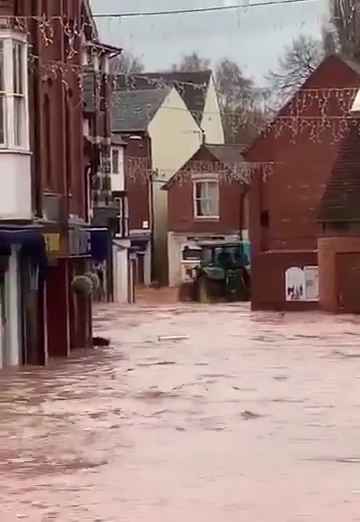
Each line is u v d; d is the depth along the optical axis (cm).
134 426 2538
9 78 3778
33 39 4062
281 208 8088
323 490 1839
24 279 4025
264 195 8125
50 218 4269
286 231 8075
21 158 3822
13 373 3706
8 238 3734
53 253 4191
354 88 7925
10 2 3828
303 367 3784
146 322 6450
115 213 8512
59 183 4450
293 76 8631
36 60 4038
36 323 4041
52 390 3228
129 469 2038
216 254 9294
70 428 2523
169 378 3494
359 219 7250
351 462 2075
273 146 8112
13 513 1720
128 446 2275
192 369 3766
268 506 1731
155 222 10706
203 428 2491
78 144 5053
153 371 3716
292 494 1812
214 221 10200
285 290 7669
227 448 2233
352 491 1830
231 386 3256
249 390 3156
